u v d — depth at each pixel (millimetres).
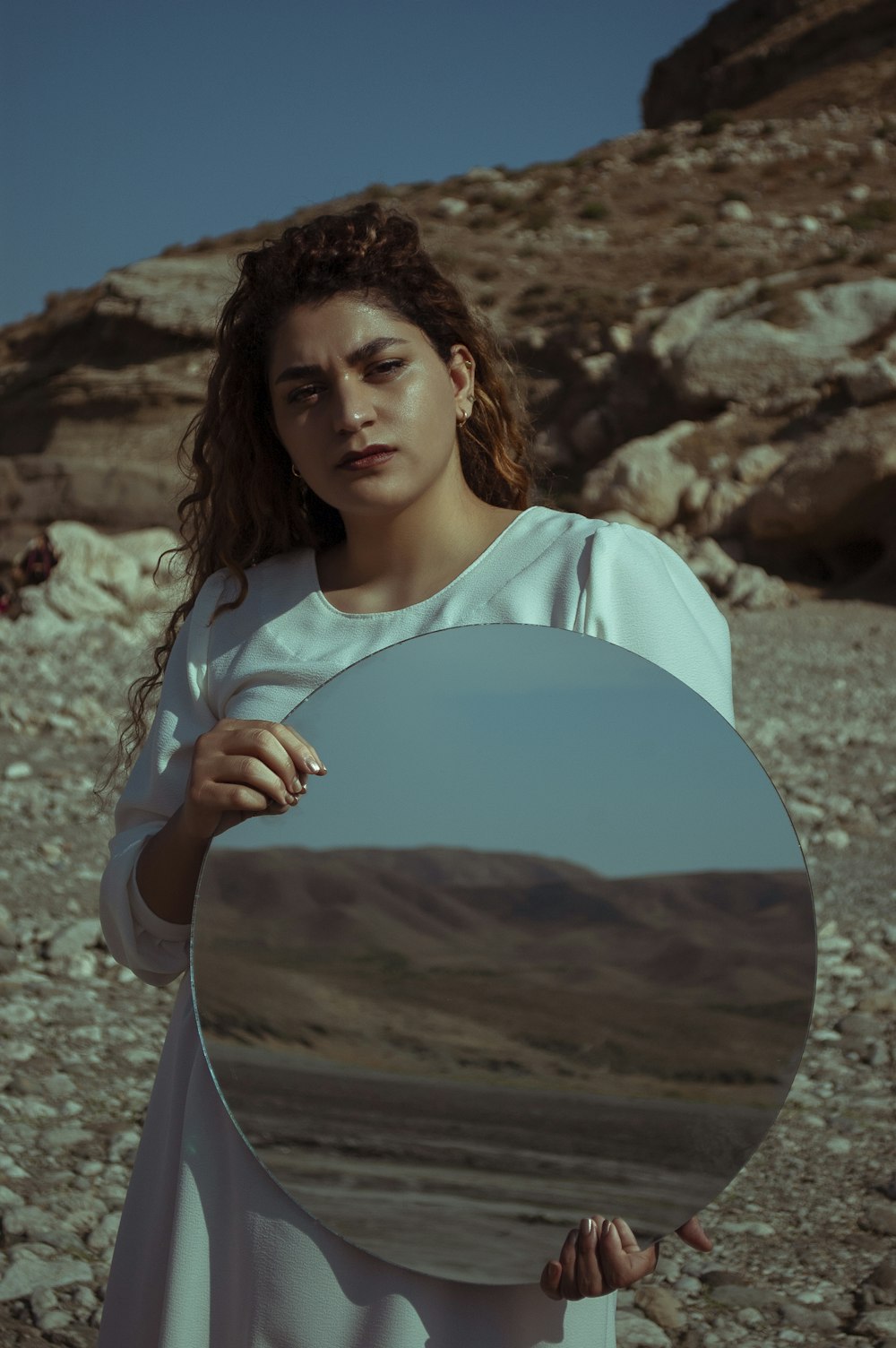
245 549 1615
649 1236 1234
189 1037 1481
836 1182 2994
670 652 1327
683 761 1227
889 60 47688
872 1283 2518
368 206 1460
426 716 1273
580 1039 1236
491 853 1251
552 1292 1240
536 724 1255
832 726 9602
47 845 5930
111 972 4523
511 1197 1249
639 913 1227
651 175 41000
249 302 1486
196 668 1526
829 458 20781
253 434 1583
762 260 31469
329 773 1280
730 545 21875
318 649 1421
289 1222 1314
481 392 1626
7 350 37219
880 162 39250
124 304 32812
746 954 1208
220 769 1277
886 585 20578
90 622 16016
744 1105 1214
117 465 23438
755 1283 2545
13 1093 3381
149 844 1408
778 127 43844
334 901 1271
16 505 23734
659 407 25688
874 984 4352
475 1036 1250
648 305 28828
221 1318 1367
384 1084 1264
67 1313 2346
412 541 1418
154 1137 1498
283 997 1278
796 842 1197
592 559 1345
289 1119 1282
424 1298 1287
